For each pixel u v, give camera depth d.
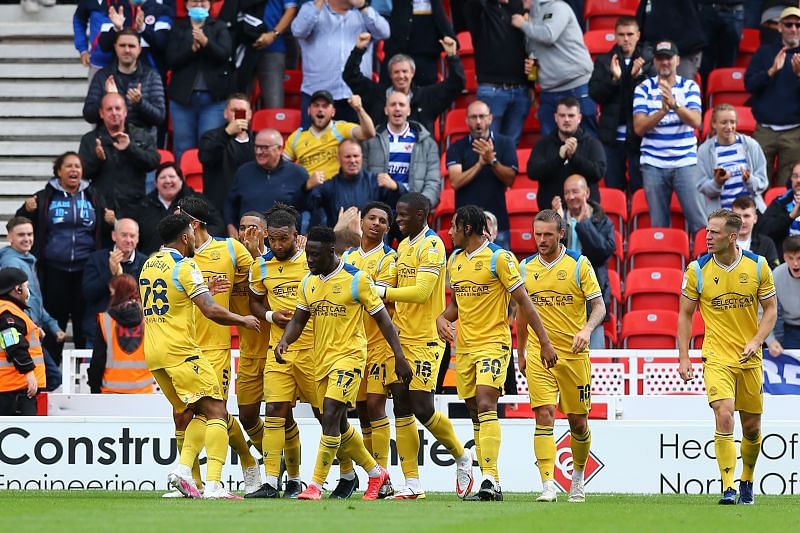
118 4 61.97
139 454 42.88
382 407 37.00
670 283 53.59
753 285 35.16
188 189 54.03
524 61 59.50
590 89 58.28
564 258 36.31
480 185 53.38
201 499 34.38
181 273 34.09
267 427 36.41
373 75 63.72
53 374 48.41
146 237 53.25
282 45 63.28
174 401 35.28
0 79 67.25
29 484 42.84
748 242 49.22
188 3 60.41
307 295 34.66
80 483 42.88
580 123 59.12
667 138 55.88
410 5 60.97
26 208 53.00
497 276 35.09
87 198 53.38
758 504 35.44
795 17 58.09
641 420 43.16
